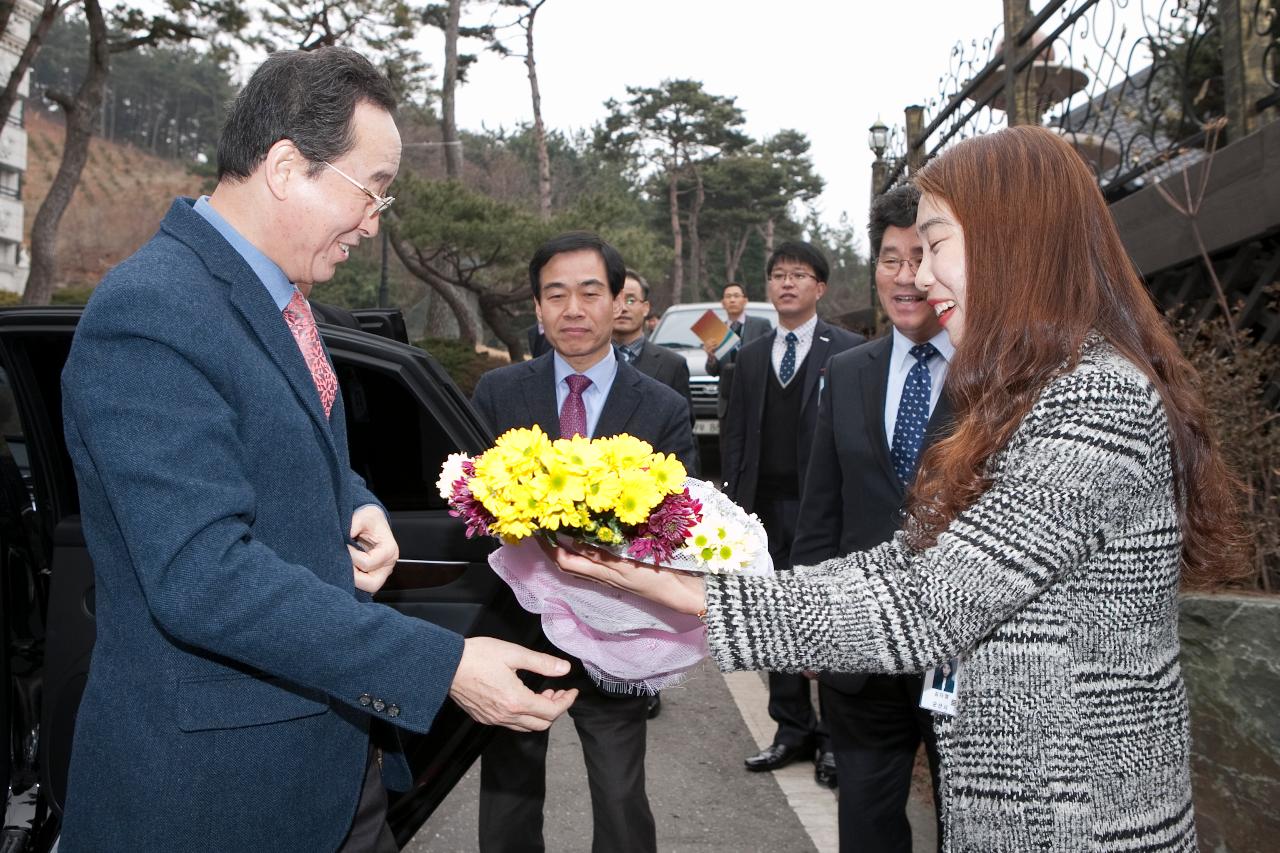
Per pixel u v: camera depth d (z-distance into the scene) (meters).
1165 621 1.41
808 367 4.47
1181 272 4.61
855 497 2.69
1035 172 1.46
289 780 1.57
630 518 1.46
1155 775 1.37
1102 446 1.32
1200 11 4.30
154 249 1.56
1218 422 3.02
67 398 1.51
